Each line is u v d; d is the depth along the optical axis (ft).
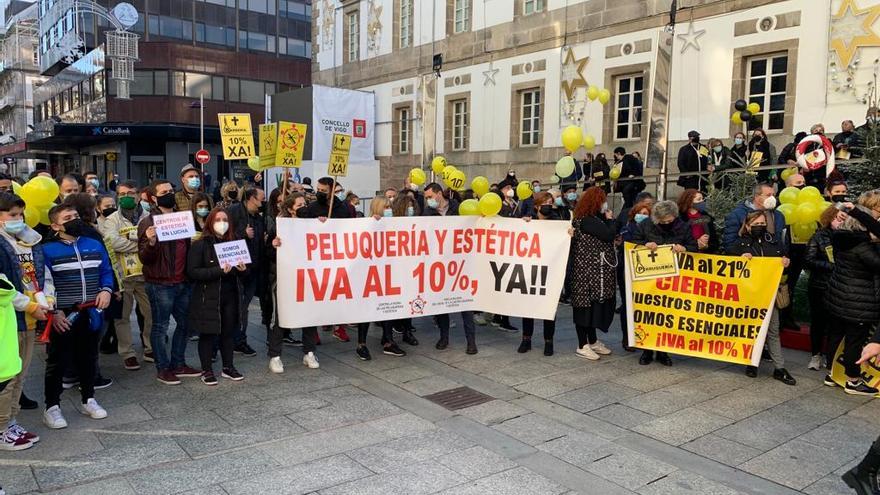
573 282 22.85
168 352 24.02
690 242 21.86
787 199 23.20
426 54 63.57
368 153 69.92
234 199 26.99
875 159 26.61
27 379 20.52
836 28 35.40
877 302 18.29
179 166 125.39
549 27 51.31
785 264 20.13
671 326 21.90
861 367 19.24
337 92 66.03
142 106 127.34
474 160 58.95
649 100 44.50
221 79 134.82
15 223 14.71
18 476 13.58
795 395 19.34
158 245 19.48
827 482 13.78
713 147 37.24
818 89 36.37
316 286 21.47
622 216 32.42
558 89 50.96
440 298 23.56
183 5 133.69
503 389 19.95
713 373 21.57
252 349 24.06
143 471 13.91
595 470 14.26
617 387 20.08
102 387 19.66
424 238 23.13
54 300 15.76
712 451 15.33
